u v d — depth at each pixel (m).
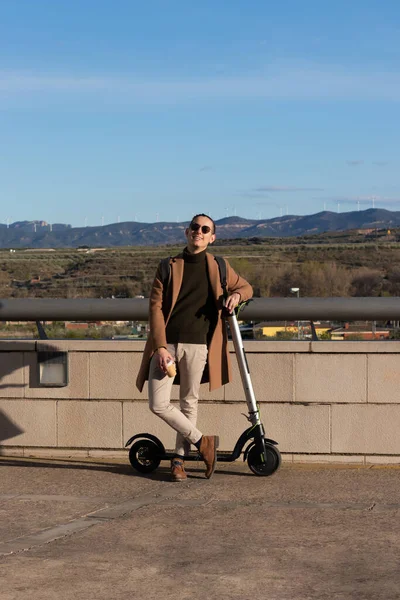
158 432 6.80
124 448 6.86
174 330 5.97
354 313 6.50
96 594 3.71
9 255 113.25
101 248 137.38
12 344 6.97
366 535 4.62
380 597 3.67
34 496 5.66
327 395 6.56
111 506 5.37
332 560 4.19
